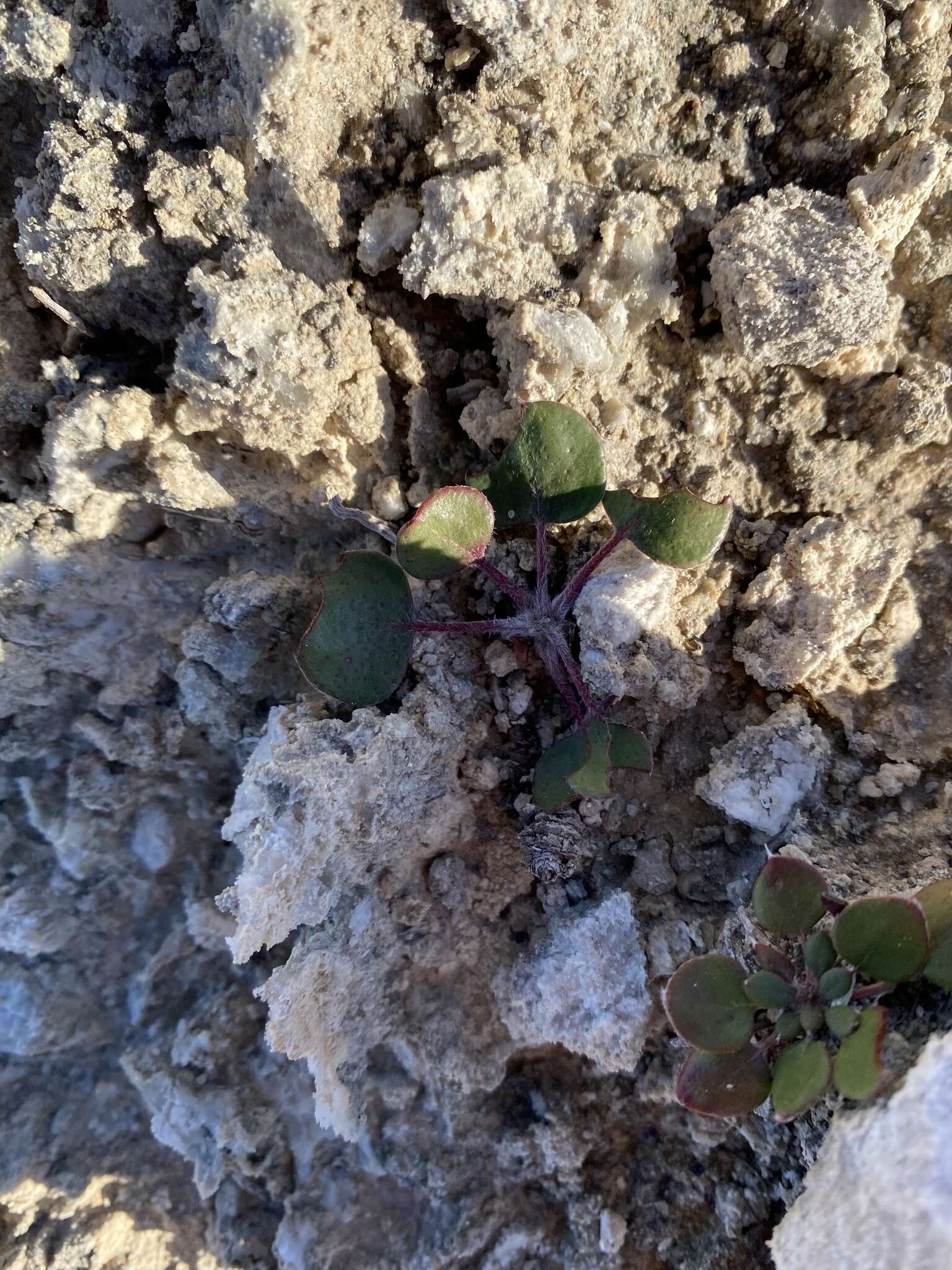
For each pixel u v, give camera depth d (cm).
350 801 9
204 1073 11
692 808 10
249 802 9
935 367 9
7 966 12
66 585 11
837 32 9
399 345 10
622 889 10
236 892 9
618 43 9
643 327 9
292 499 10
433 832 10
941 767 9
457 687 10
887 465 10
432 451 10
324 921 10
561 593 10
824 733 10
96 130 9
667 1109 10
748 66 9
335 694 9
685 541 9
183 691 11
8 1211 11
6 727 12
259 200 9
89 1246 11
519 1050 10
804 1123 8
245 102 9
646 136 9
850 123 9
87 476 10
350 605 9
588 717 9
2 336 10
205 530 11
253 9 8
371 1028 10
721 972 8
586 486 9
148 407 10
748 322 9
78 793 12
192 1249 11
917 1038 8
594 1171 10
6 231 10
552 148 9
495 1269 10
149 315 10
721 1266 9
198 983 12
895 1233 7
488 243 9
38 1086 12
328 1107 10
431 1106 10
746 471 10
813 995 8
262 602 10
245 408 9
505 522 10
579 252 9
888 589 10
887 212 9
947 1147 7
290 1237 10
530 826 10
